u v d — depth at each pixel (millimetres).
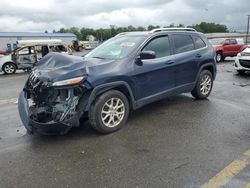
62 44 18719
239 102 7301
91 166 4066
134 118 6051
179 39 6676
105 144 4781
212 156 4258
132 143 4797
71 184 3646
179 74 6512
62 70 4785
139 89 5637
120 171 3912
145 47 5832
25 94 5293
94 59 5488
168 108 6723
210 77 7520
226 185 3518
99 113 5027
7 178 3826
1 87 11133
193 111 6469
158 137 5027
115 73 5152
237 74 12727
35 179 3785
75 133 5273
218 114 6230
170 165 4027
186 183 3584
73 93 4742
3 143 4977
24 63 17422
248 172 3797
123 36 6414
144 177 3746
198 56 6980
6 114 6727
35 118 4816
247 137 4938
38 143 4918
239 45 21203
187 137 4996
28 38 60219
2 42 57750
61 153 4500
